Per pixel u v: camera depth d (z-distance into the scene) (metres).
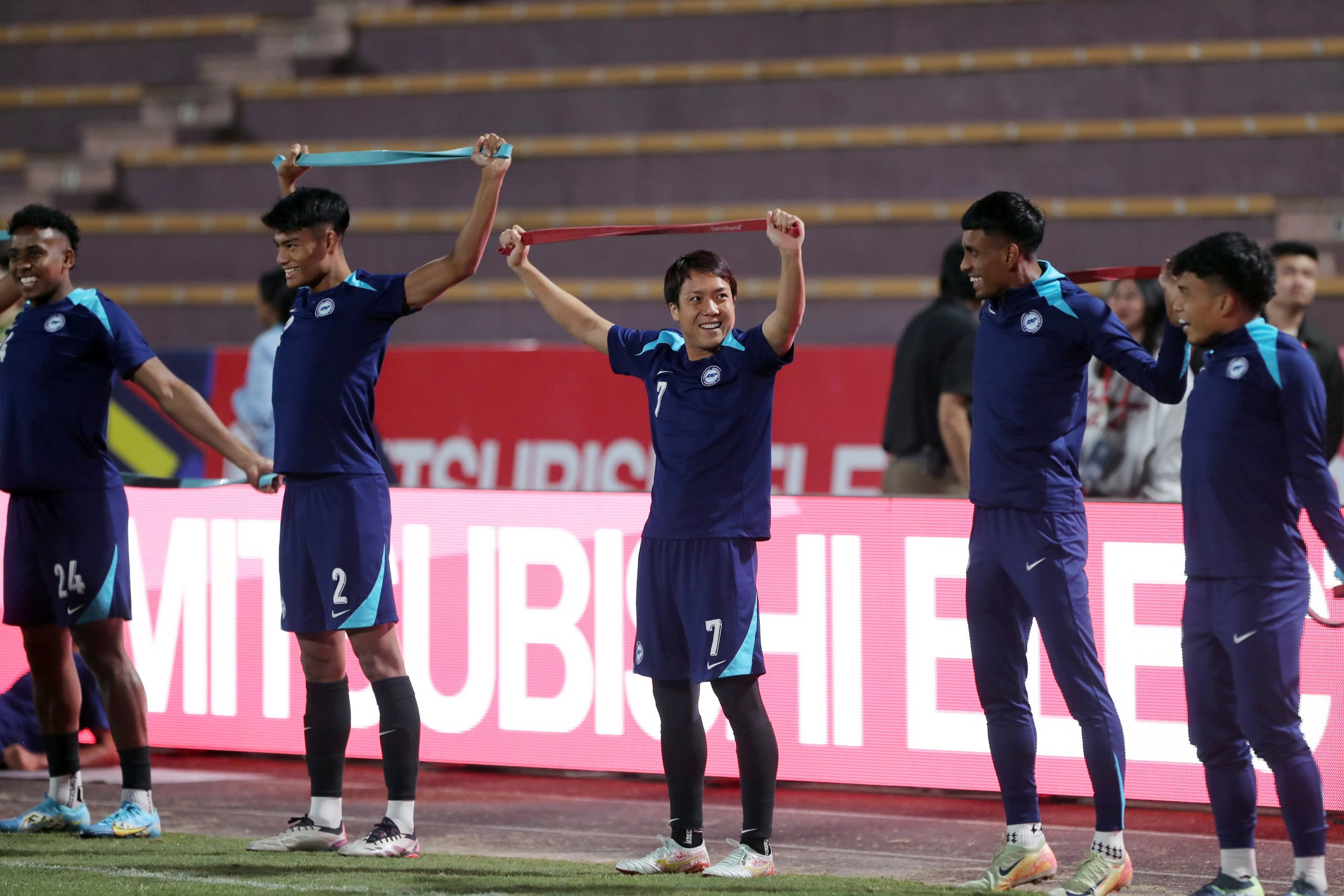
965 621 16.25
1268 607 11.63
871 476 26.14
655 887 12.40
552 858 14.19
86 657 15.11
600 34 41.44
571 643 17.64
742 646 13.27
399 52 42.81
